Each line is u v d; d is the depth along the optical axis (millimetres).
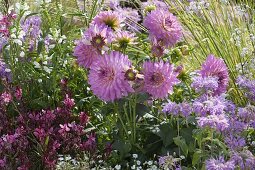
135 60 3703
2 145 3166
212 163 2631
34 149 3438
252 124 3014
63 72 3947
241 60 4348
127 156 3402
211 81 3035
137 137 3541
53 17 4371
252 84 3377
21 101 3629
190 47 4113
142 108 3377
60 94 3854
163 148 3387
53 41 4051
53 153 3176
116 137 3496
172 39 3445
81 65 3273
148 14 3438
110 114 3604
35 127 3412
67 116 3498
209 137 2828
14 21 3812
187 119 3160
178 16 4938
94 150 3326
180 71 3453
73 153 3373
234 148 2789
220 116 2770
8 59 3865
